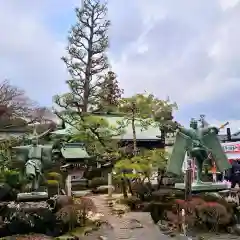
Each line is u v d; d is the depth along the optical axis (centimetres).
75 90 5097
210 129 2302
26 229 1744
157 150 2614
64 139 3406
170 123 2938
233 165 2862
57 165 2950
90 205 1931
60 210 1803
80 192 2752
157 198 2334
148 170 2350
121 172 2420
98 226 1798
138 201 2302
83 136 3008
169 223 1944
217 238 1758
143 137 4025
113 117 4150
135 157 2441
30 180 2102
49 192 2311
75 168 3309
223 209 1919
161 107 2895
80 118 3397
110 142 2967
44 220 1772
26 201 1994
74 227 1795
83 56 5197
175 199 2173
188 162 2564
